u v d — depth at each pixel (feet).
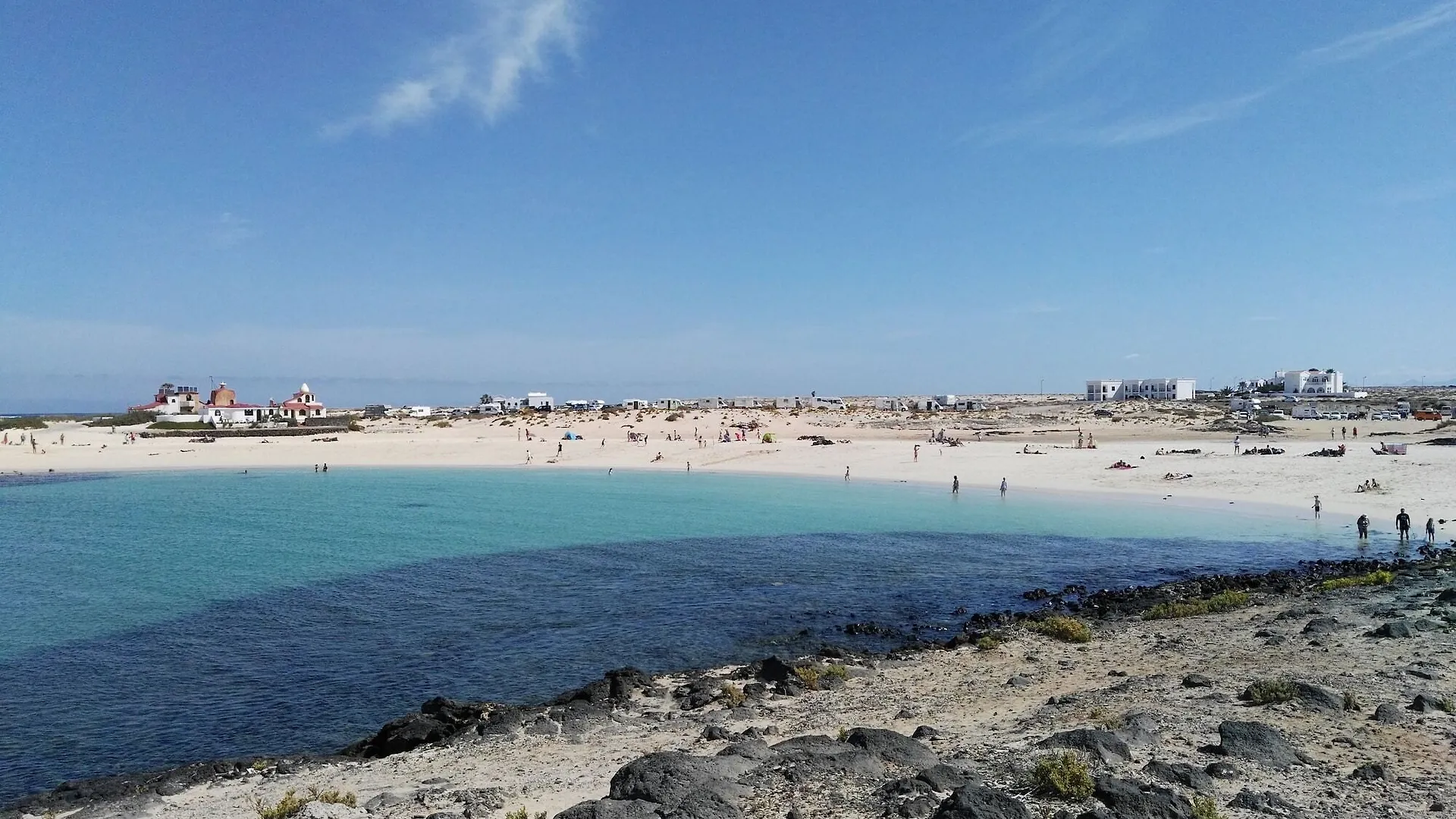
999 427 413.39
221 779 47.03
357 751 52.60
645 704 57.98
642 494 209.05
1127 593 93.25
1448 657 52.65
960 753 38.11
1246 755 34.83
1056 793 30.48
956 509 174.70
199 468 290.35
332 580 106.01
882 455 290.35
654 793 31.63
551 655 73.77
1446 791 31.07
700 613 88.12
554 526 154.92
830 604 92.32
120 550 129.39
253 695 64.59
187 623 85.56
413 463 306.14
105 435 399.24
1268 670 52.85
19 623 85.97
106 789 46.57
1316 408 470.39
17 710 61.52
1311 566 106.01
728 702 55.83
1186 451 270.46
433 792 38.45
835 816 29.63
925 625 83.05
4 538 142.41
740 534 143.74
